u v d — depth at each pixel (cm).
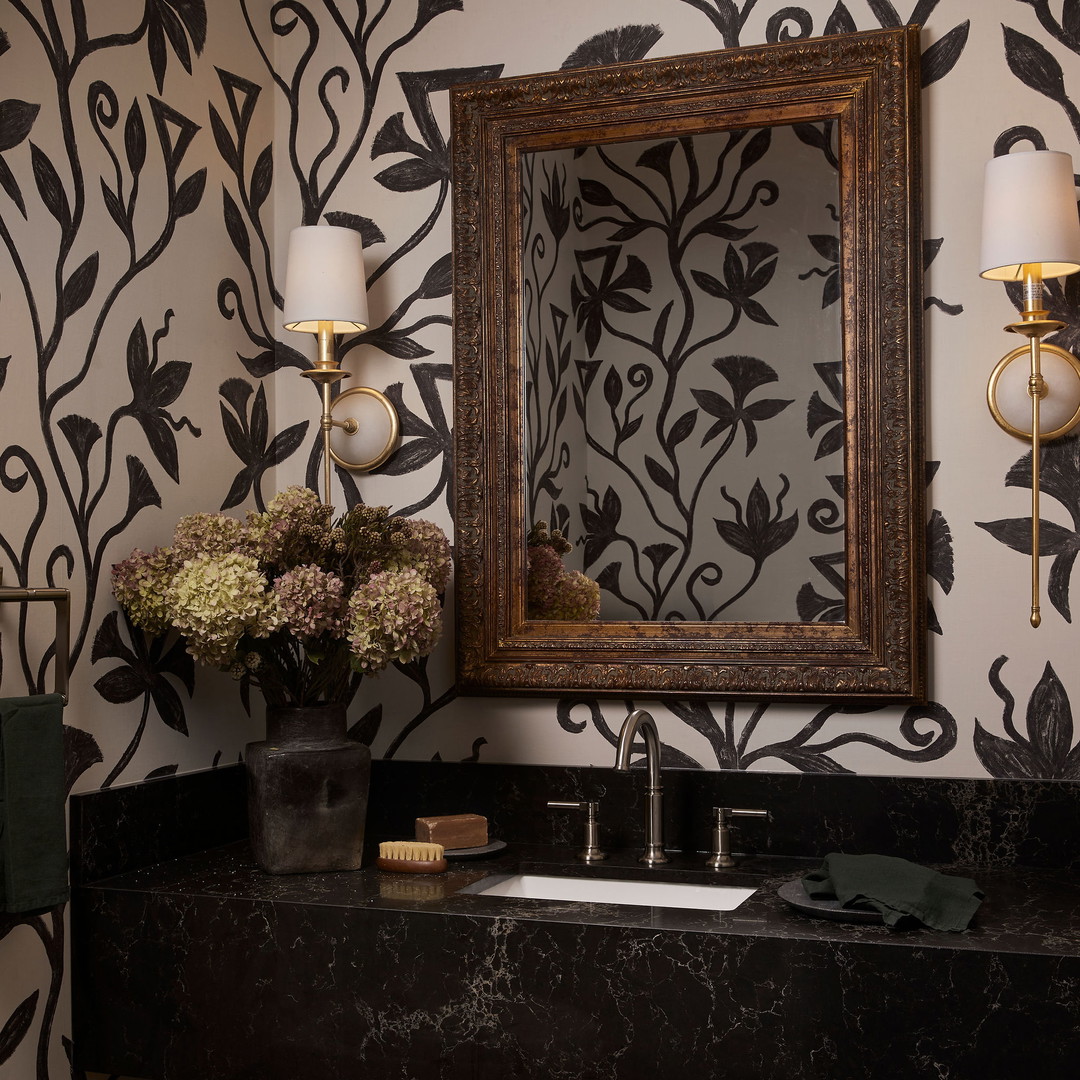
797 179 200
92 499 181
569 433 210
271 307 229
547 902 168
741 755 201
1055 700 187
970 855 188
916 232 193
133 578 181
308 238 208
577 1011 155
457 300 216
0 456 163
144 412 193
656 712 206
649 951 153
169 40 201
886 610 192
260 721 224
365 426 221
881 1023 145
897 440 192
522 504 212
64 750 172
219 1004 170
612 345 208
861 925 154
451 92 218
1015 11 191
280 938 168
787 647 196
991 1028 141
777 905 166
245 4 224
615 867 190
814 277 198
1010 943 145
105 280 185
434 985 161
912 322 192
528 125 213
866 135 196
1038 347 179
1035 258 170
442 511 219
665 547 204
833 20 200
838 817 194
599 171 210
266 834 184
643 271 207
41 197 172
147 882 180
